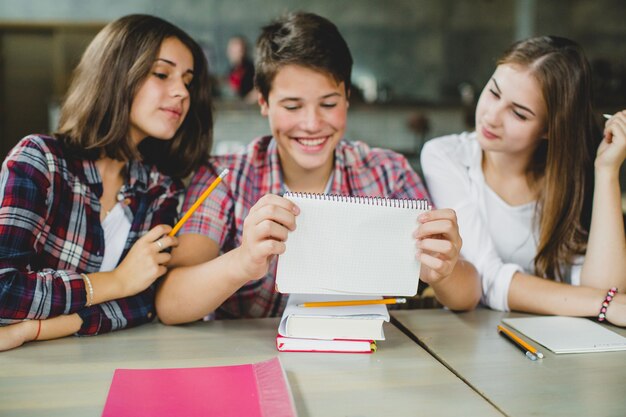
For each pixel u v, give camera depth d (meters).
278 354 1.05
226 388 0.87
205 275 1.15
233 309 1.46
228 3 6.52
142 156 1.37
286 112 1.30
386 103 5.91
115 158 1.28
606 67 6.35
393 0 6.83
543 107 1.39
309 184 1.46
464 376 0.96
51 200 1.19
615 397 0.89
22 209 1.12
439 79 6.96
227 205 1.39
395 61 6.90
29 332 1.08
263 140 1.52
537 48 1.40
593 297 1.26
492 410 0.84
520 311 1.35
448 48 6.96
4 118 6.48
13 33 6.38
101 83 1.24
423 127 6.06
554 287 1.31
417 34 6.90
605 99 6.09
